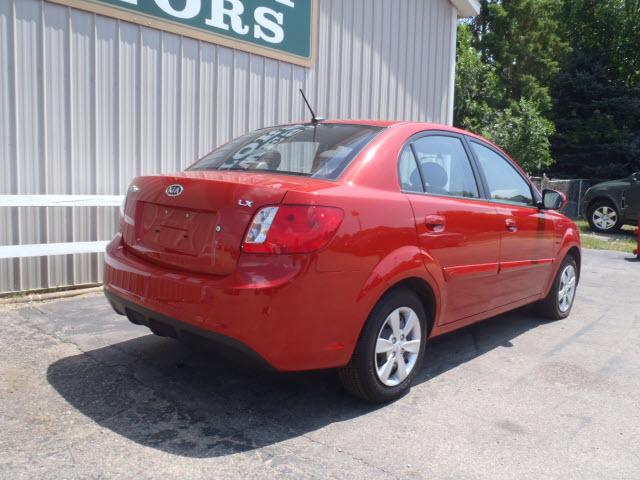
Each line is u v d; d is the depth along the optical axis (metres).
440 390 3.81
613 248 11.42
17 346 4.17
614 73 28.25
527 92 28.09
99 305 5.32
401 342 3.55
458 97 23.77
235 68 7.03
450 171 4.12
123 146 6.08
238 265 2.92
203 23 6.58
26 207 5.49
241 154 3.95
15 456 2.78
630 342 5.06
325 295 3.01
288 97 7.75
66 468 2.70
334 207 3.06
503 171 4.77
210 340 2.98
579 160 26.70
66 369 3.81
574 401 3.72
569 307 5.88
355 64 8.71
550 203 5.08
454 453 3.00
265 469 2.76
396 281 3.35
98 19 5.75
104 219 6.07
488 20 29.64
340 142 3.68
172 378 3.74
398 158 3.66
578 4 31.38
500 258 4.38
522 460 2.96
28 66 5.34
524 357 4.56
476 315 4.26
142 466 2.74
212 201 3.07
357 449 2.99
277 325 2.89
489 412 3.51
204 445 2.96
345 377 3.38
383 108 9.34
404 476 2.76
